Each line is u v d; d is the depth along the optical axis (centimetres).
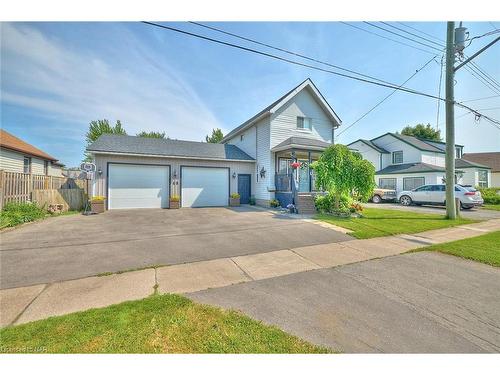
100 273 422
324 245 621
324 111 1627
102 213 1185
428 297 344
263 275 423
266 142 1493
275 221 951
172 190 1441
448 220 1006
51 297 334
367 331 262
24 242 623
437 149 2327
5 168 1437
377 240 679
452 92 1027
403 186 2147
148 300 319
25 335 243
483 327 273
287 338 247
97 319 271
